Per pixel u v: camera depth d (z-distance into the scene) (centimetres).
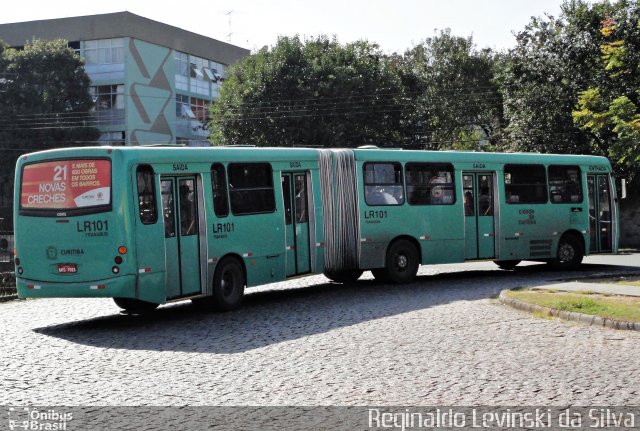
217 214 1591
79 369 1016
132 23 6600
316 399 818
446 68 6975
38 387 909
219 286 1582
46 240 1446
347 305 1611
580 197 2427
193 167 1549
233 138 5028
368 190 1988
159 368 1010
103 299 1977
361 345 1130
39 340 1273
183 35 7238
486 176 2227
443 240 2125
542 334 1198
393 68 6269
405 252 2062
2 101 5719
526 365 967
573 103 4319
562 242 2389
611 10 4181
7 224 2238
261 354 1086
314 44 5281
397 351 1075
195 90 7431
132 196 1417
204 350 1136
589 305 1401
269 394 847
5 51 5834
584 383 866
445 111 6794
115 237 1399
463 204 2169
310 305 1639
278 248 1745
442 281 2131
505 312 1443
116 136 6594
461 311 1462
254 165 1703
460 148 7175
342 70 5025
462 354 1045
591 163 2462
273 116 4931
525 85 4503
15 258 1480
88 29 6644
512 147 4562
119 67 6588
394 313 1454
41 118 5703
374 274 2177
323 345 1140
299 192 1827
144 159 1449
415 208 2075
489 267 2720
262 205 1711
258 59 5144
